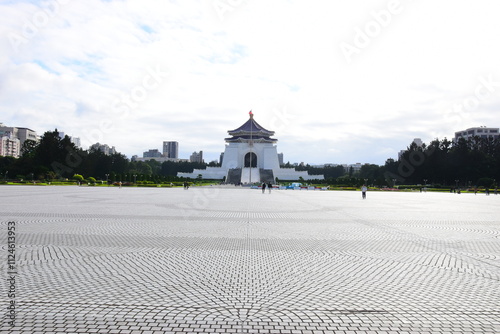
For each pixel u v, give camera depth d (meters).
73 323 6.56
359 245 13.98
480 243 14.70
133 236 15.23
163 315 6.97
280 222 20.44
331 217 23.42
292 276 9.69
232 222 20.12
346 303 7.74
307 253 12.48
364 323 6.76
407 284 9.09
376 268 10.59
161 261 11.11
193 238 15.00
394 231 17.70
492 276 9.86
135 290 8.37
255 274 9.84
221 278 9.42
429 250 13.20
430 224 20.56
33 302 7.51
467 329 6.57
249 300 7.84
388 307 7.55
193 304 7.55
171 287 8.62
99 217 21.34
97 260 11.11
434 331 6.48
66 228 17.09
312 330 6.44
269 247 13.41
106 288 8.48
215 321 6.74
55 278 9.20
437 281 9.38
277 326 6.57
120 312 7.07
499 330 6.55
